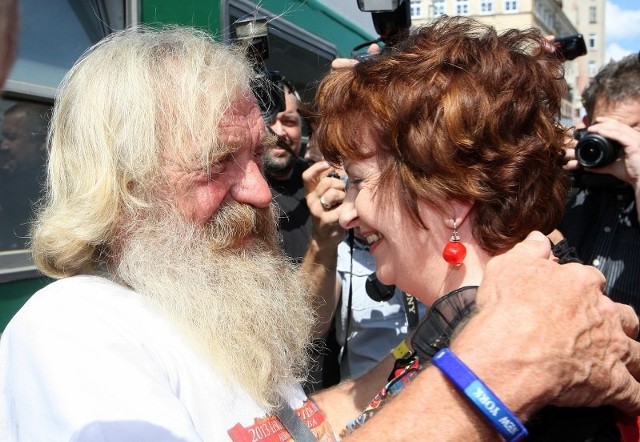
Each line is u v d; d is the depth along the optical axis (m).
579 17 48.47
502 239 1.13
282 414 1.26
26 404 1.04
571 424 0.99
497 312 0.97
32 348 1.06
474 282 1.15
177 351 1.18
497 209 1.13
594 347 0.96
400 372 1.41
